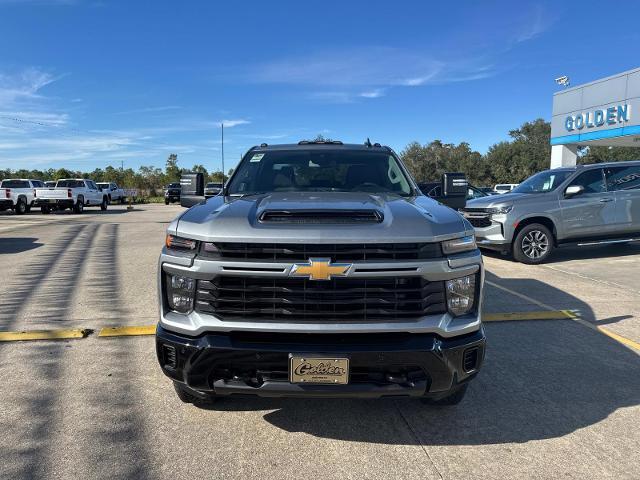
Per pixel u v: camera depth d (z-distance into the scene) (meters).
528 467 2.79
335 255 2.68
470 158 69.69
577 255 10.18
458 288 2.82
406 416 3.37
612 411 3.44
